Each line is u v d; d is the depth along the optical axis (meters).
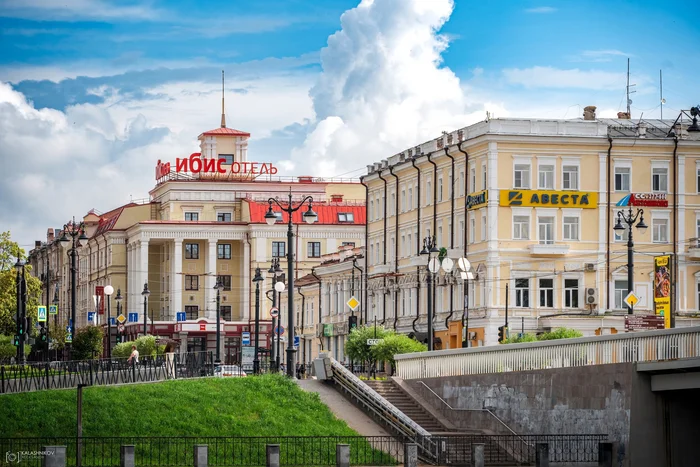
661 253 95.00
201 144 171.00
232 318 156.25
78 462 46.31
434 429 63.34
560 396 56.09
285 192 162.38
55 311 113.38
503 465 55.19
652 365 50.66
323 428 59.69
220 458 54.09
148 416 56.50
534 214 93.94
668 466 51.81
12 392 56.38
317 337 129.25
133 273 159.00
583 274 93.75
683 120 98.81
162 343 103.56
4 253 117.88
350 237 154.62
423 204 105.81
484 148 94.81
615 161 95.00
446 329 99.94
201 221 156.75
